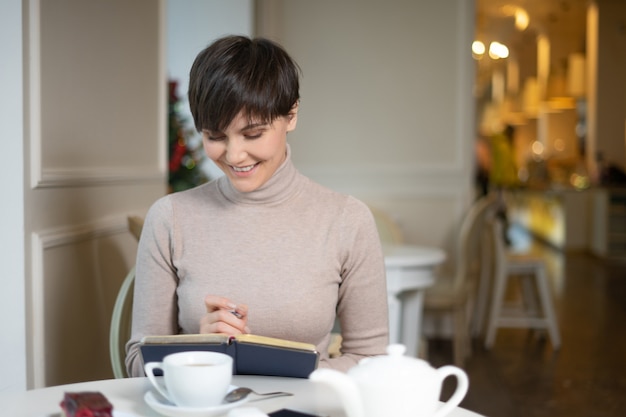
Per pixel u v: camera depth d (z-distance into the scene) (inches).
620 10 404.8
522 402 150.9
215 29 190.5
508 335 215.8
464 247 176.6
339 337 100.8
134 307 67.0
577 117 487.2
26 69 78.6
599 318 235.9
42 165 83.0
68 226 89.7
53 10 85.6
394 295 139.7
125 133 109.3
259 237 65.5
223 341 53.7
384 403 39.6
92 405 43.4
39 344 81.0
